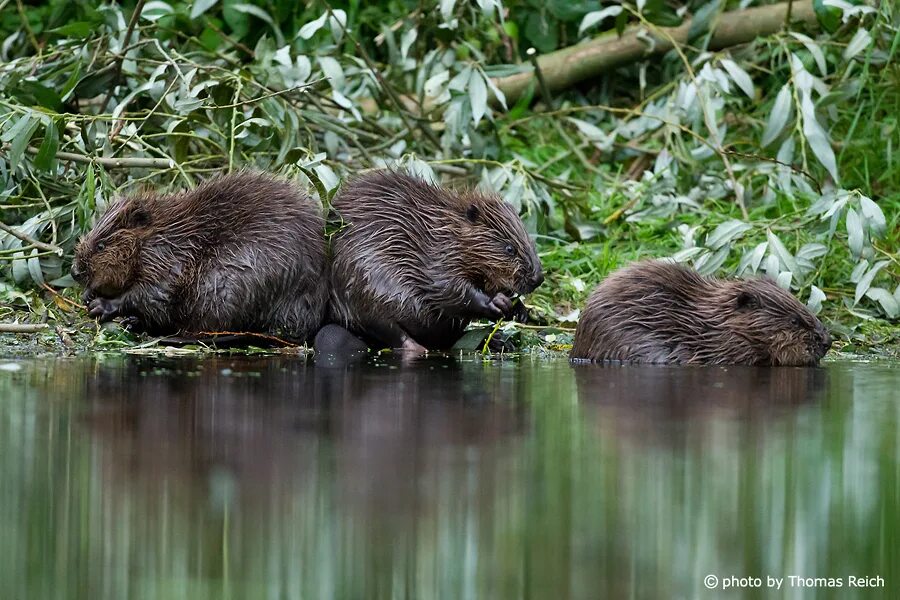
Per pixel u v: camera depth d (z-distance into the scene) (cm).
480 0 1456
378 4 1828
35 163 1202
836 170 1408
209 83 1336
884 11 1464
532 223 1400
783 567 529
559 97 1802
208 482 630
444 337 1218
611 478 646
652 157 1669
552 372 1032
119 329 1153
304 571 515
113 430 741
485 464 671
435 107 1602
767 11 1716
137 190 1236
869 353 1226
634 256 1404
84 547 538
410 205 1189
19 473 643
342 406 827
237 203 1158
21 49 1644
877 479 651
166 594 493
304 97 1478
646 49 1723
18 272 1248
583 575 515
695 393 916
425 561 528
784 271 1252
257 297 1145
